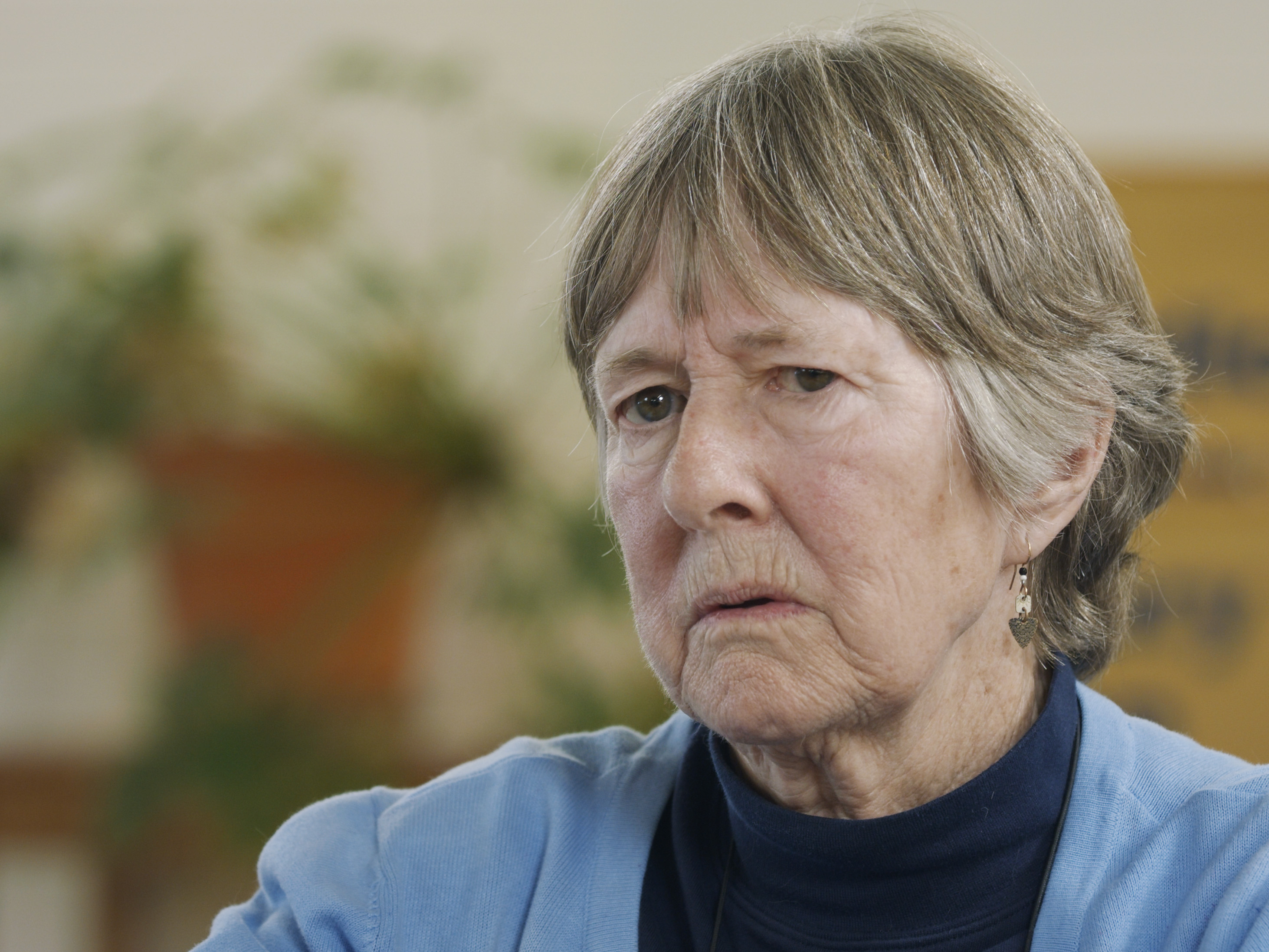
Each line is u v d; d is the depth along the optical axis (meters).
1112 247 2.10
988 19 5.39
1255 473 5.09
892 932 1.99
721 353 1.91
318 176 5.54
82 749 5.26
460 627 5.23
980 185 1.93
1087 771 2.06
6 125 5.74
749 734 1.91
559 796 2.28
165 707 4.66
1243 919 1.79
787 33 2.16
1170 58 5.34
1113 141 5.35
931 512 1.90
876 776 2.05
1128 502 2.25
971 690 2.08
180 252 5.12
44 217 5.54
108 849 5.05
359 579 4.76
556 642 4.96
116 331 4.95
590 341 2.13
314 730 4.70
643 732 4.77
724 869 2.15
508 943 2.09
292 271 5.50
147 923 5.27
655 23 5.67
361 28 5.77
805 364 1.87
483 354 5.46
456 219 5.68
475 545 5.07
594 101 5.71
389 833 2.25
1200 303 5.22
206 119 5.71
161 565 4.78
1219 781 2.02
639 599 2.04
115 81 5.77
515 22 5.74
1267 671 5.05
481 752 5.14
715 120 1.96
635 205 1.98
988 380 1.92
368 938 2.11
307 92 5.72
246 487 4.74
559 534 4.85
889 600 1.88
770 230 1.86
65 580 5.22
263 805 4.57
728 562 1.91
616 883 2.14
